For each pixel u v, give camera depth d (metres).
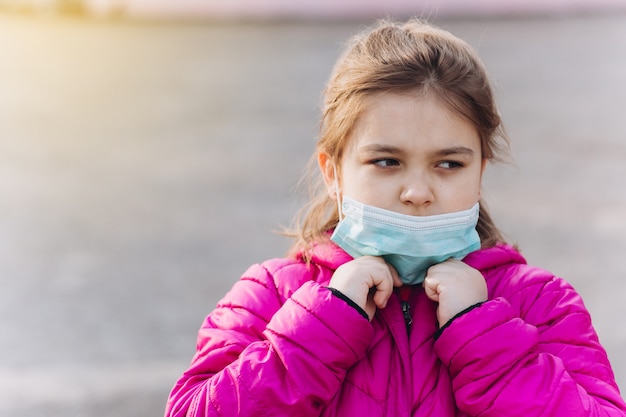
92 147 14.27
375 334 2.16
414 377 2.11
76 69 26.62
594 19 41.34
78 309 6.44
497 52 25.77
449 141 2.08
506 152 2.41
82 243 8.42
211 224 8.94
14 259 7.87
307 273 2.28
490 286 2.25
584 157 11.52
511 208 8.98
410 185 2.08
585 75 20.44
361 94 2.11
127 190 10.94
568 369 2.11
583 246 7.55
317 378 1.99
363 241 2.14
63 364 5.34
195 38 36.47
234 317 2.24
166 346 5.62
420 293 2.24
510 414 1.96
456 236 2.13
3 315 6.32
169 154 13.34
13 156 13.52
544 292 2.22
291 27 40.78
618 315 5.82
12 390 4.87
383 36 2.26
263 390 1.98
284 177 11.12
